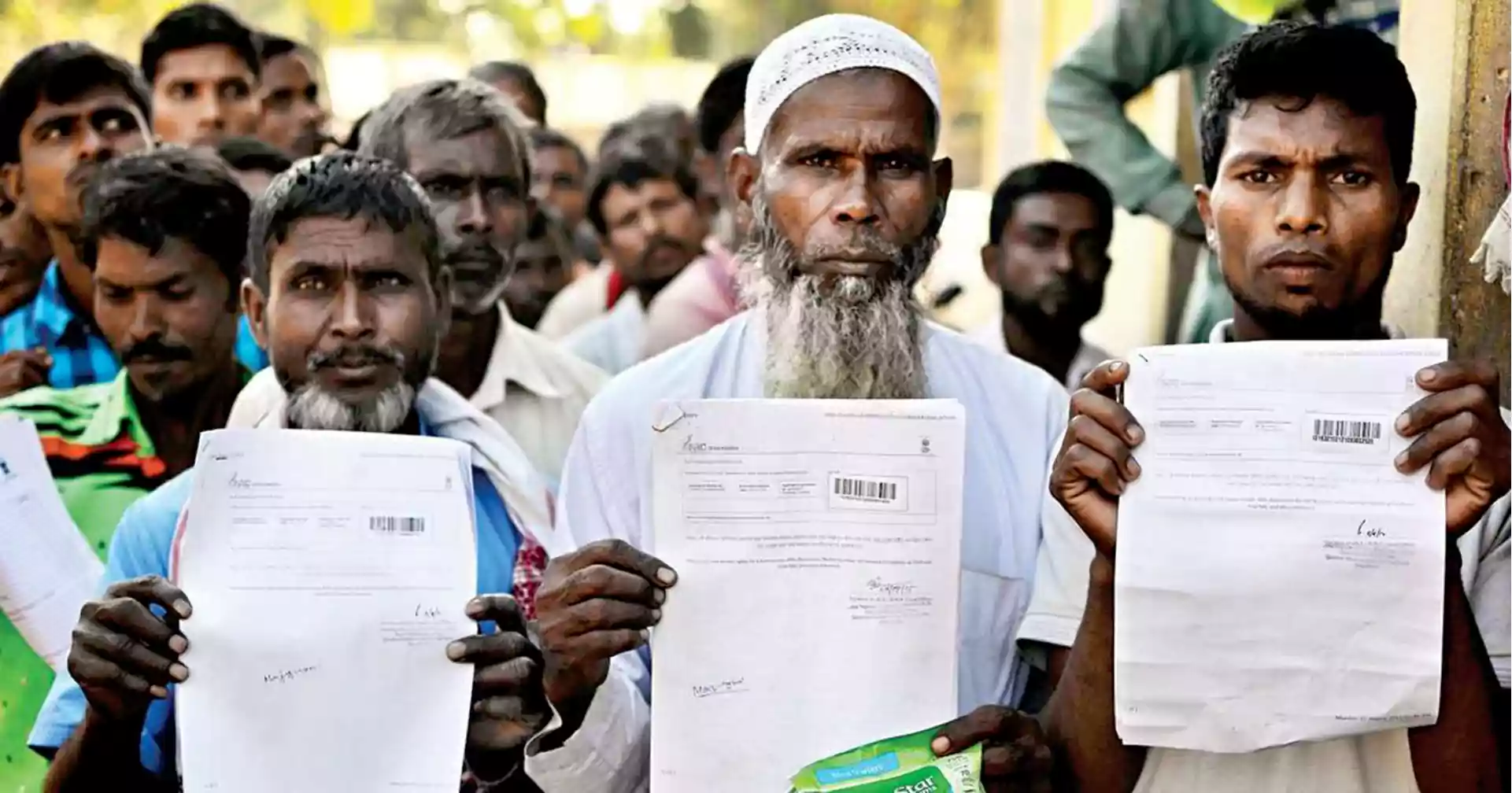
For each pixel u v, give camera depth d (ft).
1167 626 7.82
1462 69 10.28
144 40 16.79
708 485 8.36
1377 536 7.65
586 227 24.07
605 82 35.55
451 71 35.42
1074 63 15.02
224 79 16.56
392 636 8.50
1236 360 7.81
